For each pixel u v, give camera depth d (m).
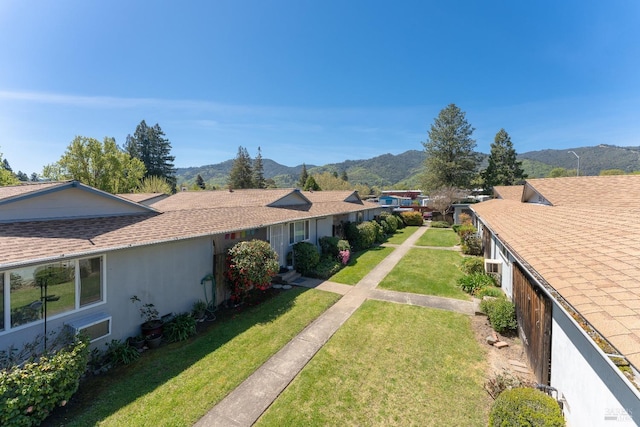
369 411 4.91
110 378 5.77
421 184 42.91
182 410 4.89
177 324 7.50
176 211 10.91
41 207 7.05
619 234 5.13
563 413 4.30
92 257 6.32
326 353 6.74
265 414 4.83
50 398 4.46
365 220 26.73
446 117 40.16
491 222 11.62
